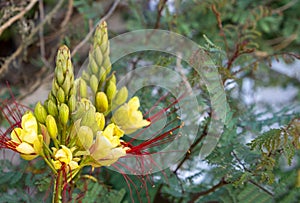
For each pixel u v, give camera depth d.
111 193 0.82
